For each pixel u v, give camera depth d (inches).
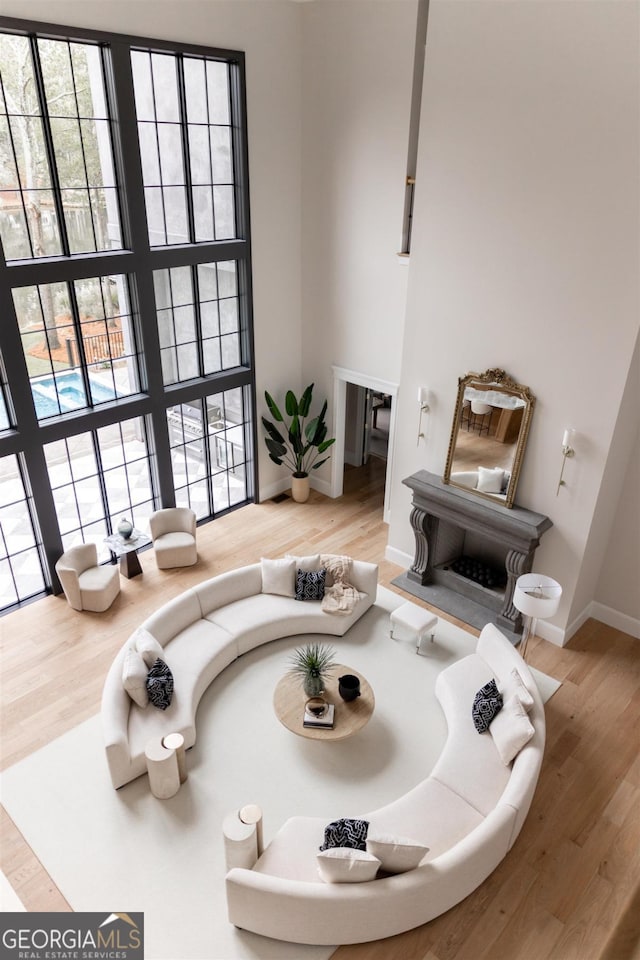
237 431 380.2
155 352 318.0
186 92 295.6
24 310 271.7
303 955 175.5
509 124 239.0
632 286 227.1
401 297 326.0
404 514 331.6
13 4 230.5
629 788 224.1
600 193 225.1
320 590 289.6
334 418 386.3
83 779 222.4
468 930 181.3
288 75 324.8
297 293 374.0
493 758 214.5
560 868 197.8
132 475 338.3
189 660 254.5
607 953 32.4
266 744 235.8
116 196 286.5
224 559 345.4
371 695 242.4
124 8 258.4
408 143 298.2
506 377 268.8
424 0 273.3
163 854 199.0
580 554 270.5
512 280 256.4
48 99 254.7
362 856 168.9
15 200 256.8
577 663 279.6
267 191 337.7
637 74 207.0
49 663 271.6
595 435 251.0
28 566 309.3
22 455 287.0
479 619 301.4
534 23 222.7
